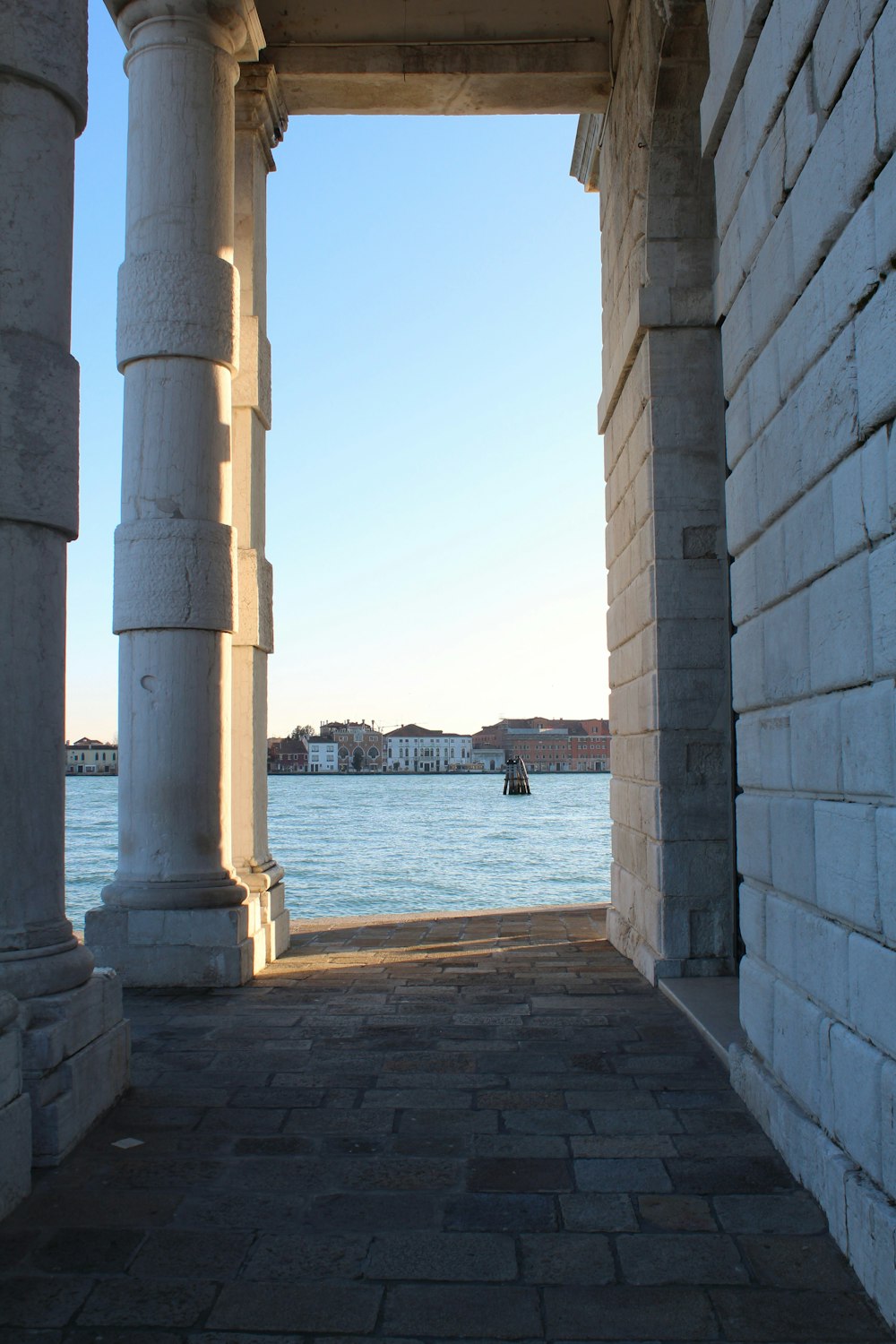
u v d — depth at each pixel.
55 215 5.47
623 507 10.56
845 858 4.12
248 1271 3.99
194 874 9.17
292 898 32.31
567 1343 3.51
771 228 5.01
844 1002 4.20
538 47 11.44
